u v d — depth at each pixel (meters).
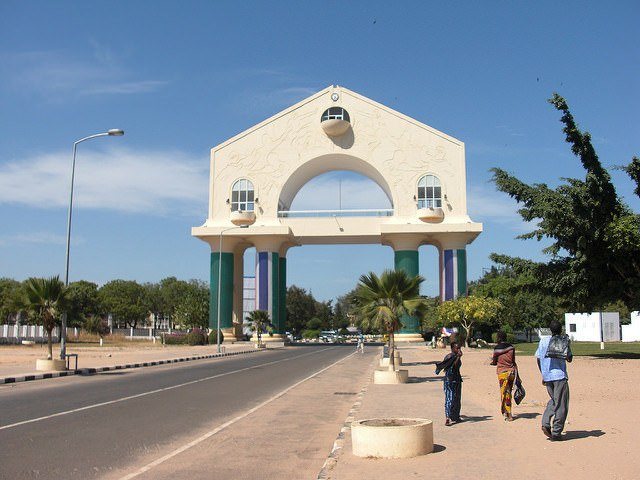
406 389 17.73
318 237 60.75
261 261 59.66
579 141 27.16
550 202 27.56
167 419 12.45
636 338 68.56
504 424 10.75
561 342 9.21
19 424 11.58
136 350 48.75
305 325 121.06
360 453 8.37
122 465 8.34
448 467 7.52
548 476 6.93
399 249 58.66
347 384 20.86
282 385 20.39
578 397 14.53
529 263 30.28
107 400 15.61
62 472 7.86
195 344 59.34
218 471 8.15
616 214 27.89
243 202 60.91
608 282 29.16
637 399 14.05
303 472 8.16
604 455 7.94
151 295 125.81
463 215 58.81
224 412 13.69
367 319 20.86
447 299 57.44
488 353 40.53
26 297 25.17
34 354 41.50
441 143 59.88
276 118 61.53
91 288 103.94
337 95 60.97
